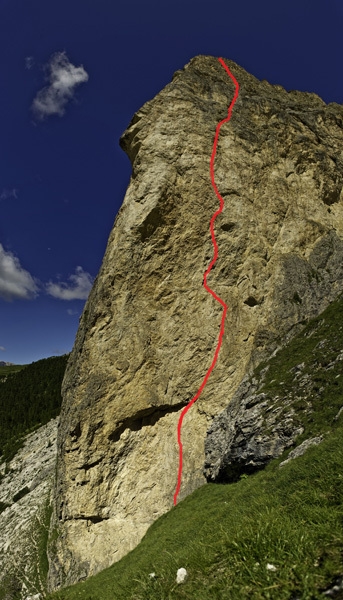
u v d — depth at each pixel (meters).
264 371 23.00
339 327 22.17
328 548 4.51
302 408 17.81
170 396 24.06
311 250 28.48
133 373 24.11
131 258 25.62
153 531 19.55
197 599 4.68
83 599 11.29
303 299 26.06
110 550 21.41
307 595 3.72
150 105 28.95
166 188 26.31
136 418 24.11
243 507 10.29
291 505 6.64
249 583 4.45
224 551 5.60
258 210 28.22
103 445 23.44
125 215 26.70
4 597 24.94
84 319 29.31
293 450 15.71
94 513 22.44
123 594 7.14
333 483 6.39
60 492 24.52
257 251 27.00
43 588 24.17
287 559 4.55
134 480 22.91
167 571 6.62
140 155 27.48
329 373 18.89
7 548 30.30
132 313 25.09
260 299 25.91
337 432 11.16
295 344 23.81
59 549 23.33
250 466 17.70
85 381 24.36
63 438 25.55
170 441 23.50
